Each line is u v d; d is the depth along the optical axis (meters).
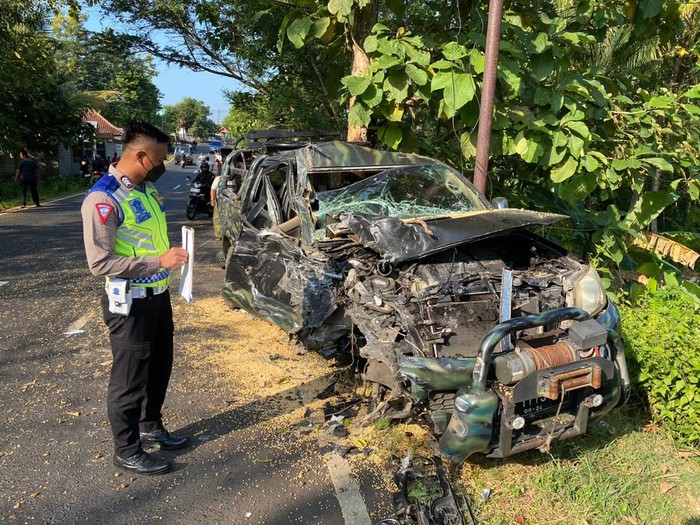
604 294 3.79
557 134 5.57
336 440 3.82
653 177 6.39
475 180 5.45
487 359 3.03
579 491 3.26
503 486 3.32
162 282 3.33
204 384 4.60
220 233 7.91
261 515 3.09
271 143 6.94
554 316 3.22
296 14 6.64
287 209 5.27
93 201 3.03
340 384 4.61
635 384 4.11
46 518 3.02
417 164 5.51
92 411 4.12
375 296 3.62
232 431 3.93
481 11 6.41
